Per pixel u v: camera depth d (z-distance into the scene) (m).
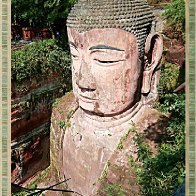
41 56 43.06
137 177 26.92
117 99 29.88
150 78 31.66
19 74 40.72
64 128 34.56
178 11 36.81
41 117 43.62
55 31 44.75
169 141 28.61
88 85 29.58
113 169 28.25
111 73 29.09
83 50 29.27
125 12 28.41
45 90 43.81
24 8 41.69
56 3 41.25
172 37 37.22
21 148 41.09
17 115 40.88
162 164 26.59
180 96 29.12
